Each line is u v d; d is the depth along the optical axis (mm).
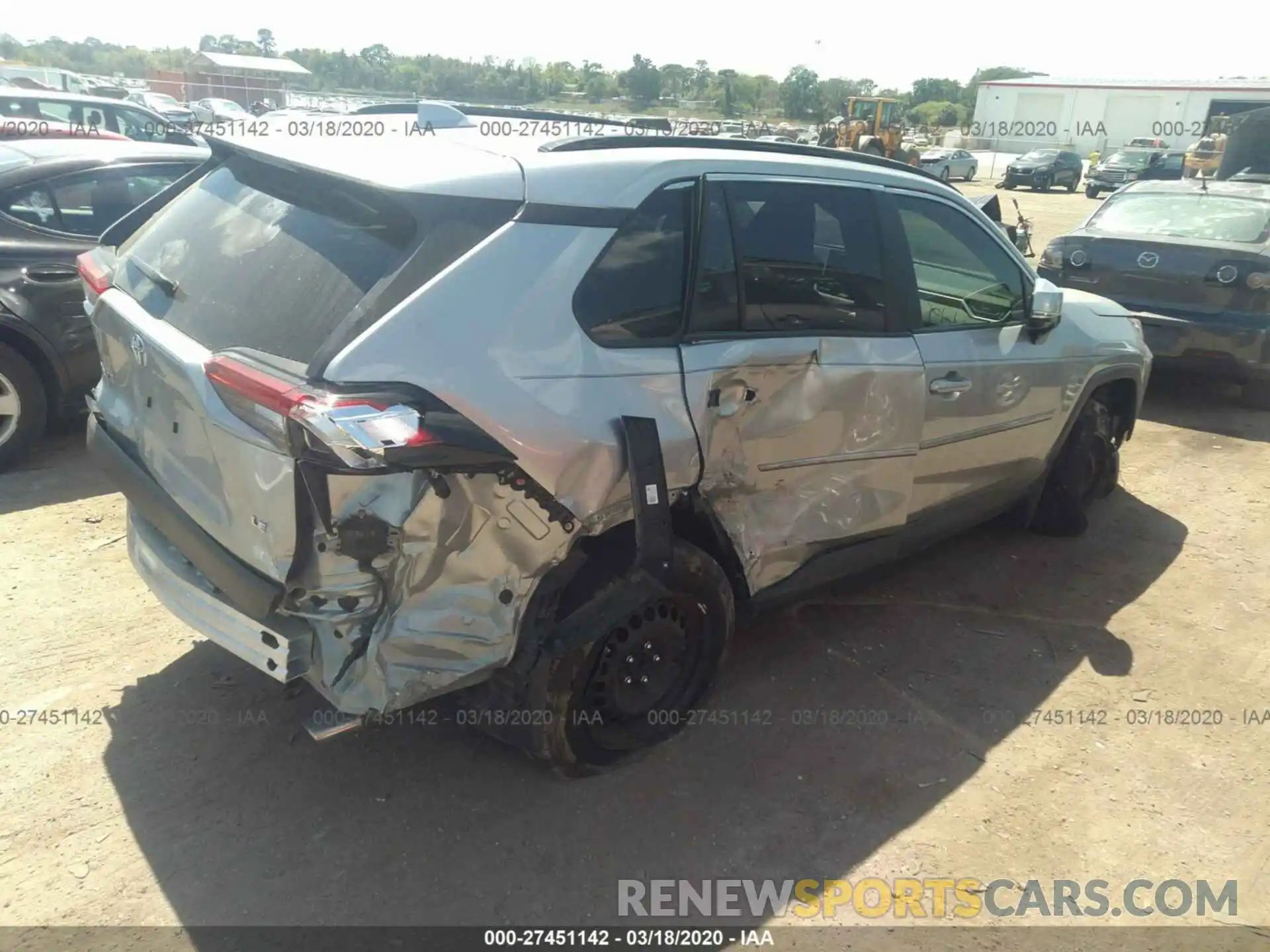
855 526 3566
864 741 3314
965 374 3793
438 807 2891
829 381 3262
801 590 3539
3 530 4406
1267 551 4961
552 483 2555
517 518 2535
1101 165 33062
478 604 2555
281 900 2531
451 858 2707
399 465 2264
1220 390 7953
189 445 2596
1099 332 4730
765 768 3150
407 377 2334
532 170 2648
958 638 4008
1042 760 3277
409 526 2371
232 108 30359
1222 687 3748
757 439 3098
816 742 3293
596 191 2732
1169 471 6062
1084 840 2922
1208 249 6836
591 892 2625
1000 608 4277
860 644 3924
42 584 3961
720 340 2980
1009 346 4074
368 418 2217
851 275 3408
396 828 2801
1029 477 4543
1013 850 2869
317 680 2479
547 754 2861
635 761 3137
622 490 2711
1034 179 33562
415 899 2564
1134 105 49594
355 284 2459
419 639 2486
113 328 2926
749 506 3182
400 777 3004
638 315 2801
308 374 2299
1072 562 4754
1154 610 4316
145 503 2812
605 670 2959
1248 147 16750
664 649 3111
